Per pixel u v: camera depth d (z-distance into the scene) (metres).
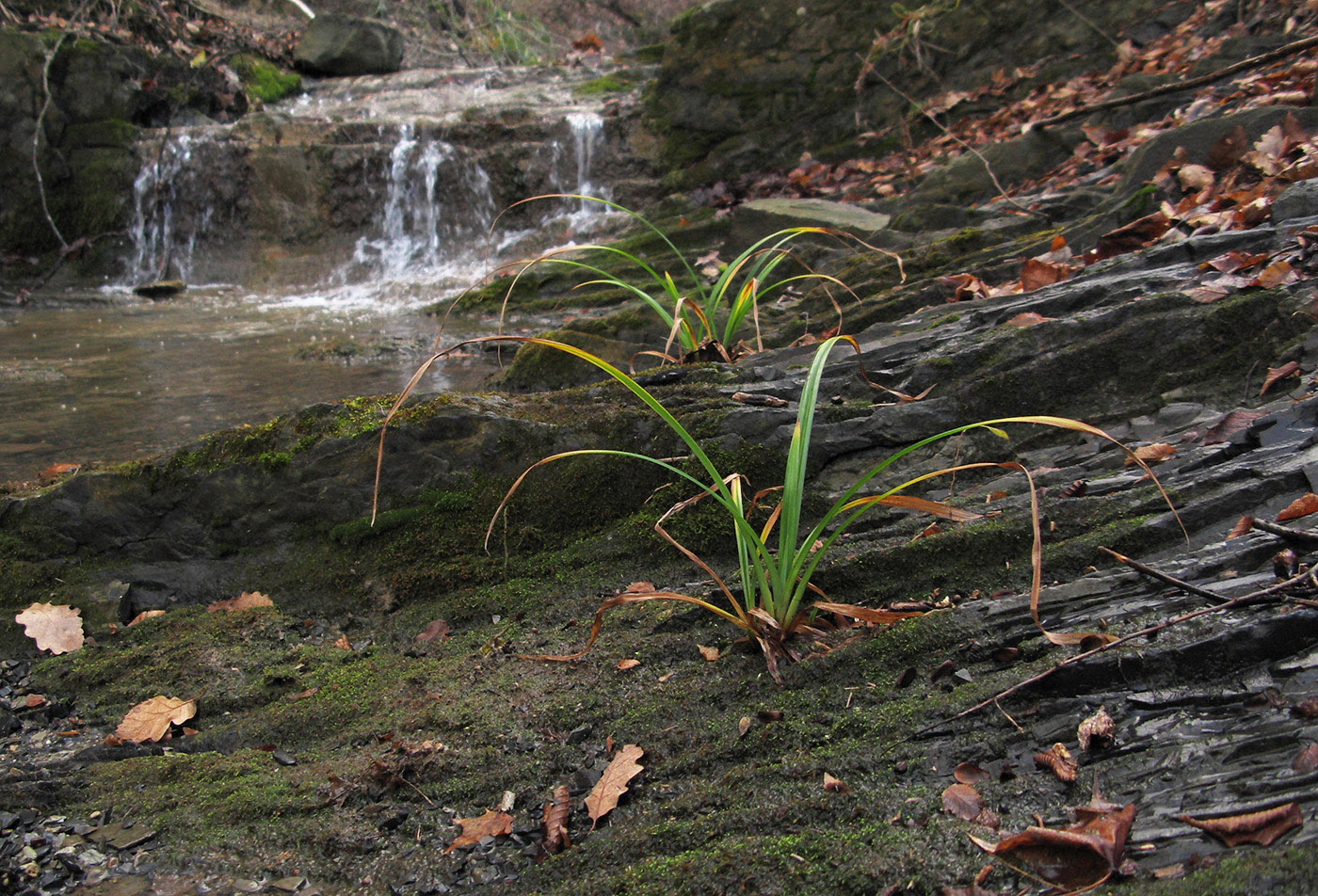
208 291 9.25
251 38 12.23
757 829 1.88
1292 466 2.46
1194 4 7.81
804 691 2.29
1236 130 4.60
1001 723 1.99
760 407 3.31
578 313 6.95
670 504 3.17
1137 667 1.96
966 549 2.65
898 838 1.74
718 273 6.90
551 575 3.14
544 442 3.29
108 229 10.06
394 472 3.30
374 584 3.20
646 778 2.15
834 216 6.80
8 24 10.38
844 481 3.17
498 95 11.09
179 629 3.11
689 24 9.22
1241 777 1.65
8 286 9.38
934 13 8.59
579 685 2.52
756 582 2.75
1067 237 4.73
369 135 10.10
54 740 2.65
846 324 4.59
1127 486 2.67
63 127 9.98
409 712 2.52
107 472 3.36
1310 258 3.21
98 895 1.95
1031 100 8.20
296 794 2.23
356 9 14.20
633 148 9.62
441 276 9.05
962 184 6.90
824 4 8.88
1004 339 3.28
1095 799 1.70
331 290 9.04
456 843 2.03
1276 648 1.92
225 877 2.00
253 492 3.34
